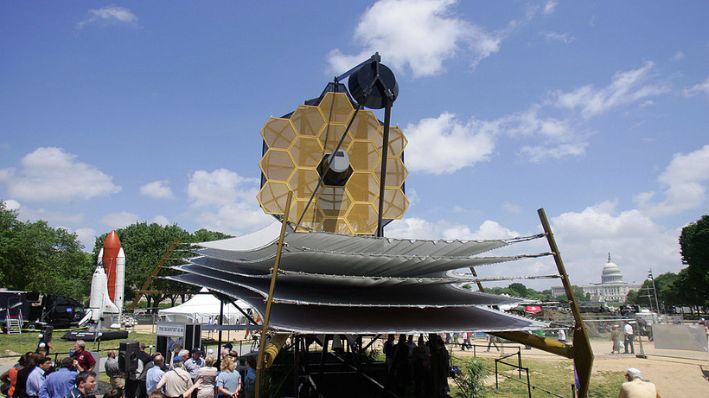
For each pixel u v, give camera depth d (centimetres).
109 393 1051
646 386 1075
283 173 1680
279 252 1051
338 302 1193
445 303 1269
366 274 1444
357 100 1457
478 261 1285
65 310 4347
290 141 1711
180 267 2198
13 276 5709
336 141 1744
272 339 1148
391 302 1277
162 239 8625
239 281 1566
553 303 1290
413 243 1159
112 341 3538
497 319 1354
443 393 1575
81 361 1605
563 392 1998
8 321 3838
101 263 4175
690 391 2056
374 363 2248
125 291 8531
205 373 1230
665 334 3341
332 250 1236
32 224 6188
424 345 1783
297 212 1659
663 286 13975
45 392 1117
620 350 3356
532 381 2222
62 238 6694
